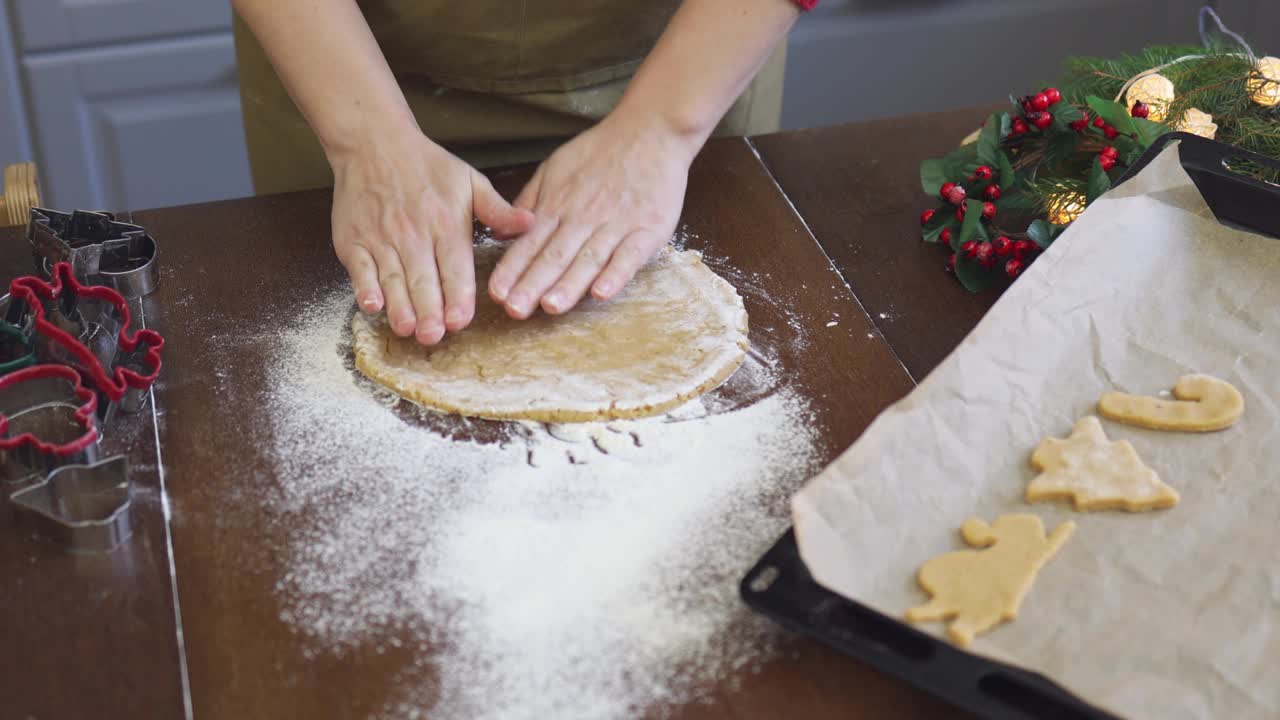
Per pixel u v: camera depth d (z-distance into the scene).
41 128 2.17
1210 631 0.99
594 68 1.50
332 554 1.07
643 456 1.14
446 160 1.29
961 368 1.13
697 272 1.30
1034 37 2.49
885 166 1.46
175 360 1.21
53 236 1.25
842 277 1.31
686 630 1.03
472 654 1.01
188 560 1.07
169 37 2.16
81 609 1.04
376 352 1.21
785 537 1.04
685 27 1.33
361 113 1.30
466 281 1.23
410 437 1.15
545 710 0.98
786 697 1.00
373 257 1.25
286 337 1.24
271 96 1.54
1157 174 1.26
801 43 2.39
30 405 1.16
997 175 1.35
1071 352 1.16
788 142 1.49
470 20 1.43
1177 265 1.21
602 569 1.06
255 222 1.37
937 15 2.42
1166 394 1.14
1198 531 1.05
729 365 1.21
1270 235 1.26
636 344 1.23
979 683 0.97
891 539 1.03
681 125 1.32
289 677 1.00
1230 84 1.36
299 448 1.14
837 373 1.21
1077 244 1.22
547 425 1.17
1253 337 1.17
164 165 2.28
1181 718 0.95
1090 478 1.07
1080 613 1.00
